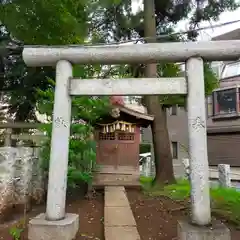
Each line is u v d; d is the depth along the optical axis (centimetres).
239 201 588
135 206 584
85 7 740
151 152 1730
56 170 403
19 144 1083
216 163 1716
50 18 641
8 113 1243
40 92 721
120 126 813
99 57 427
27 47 435
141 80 420
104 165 812
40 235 366
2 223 461
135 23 1049
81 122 735
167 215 518
